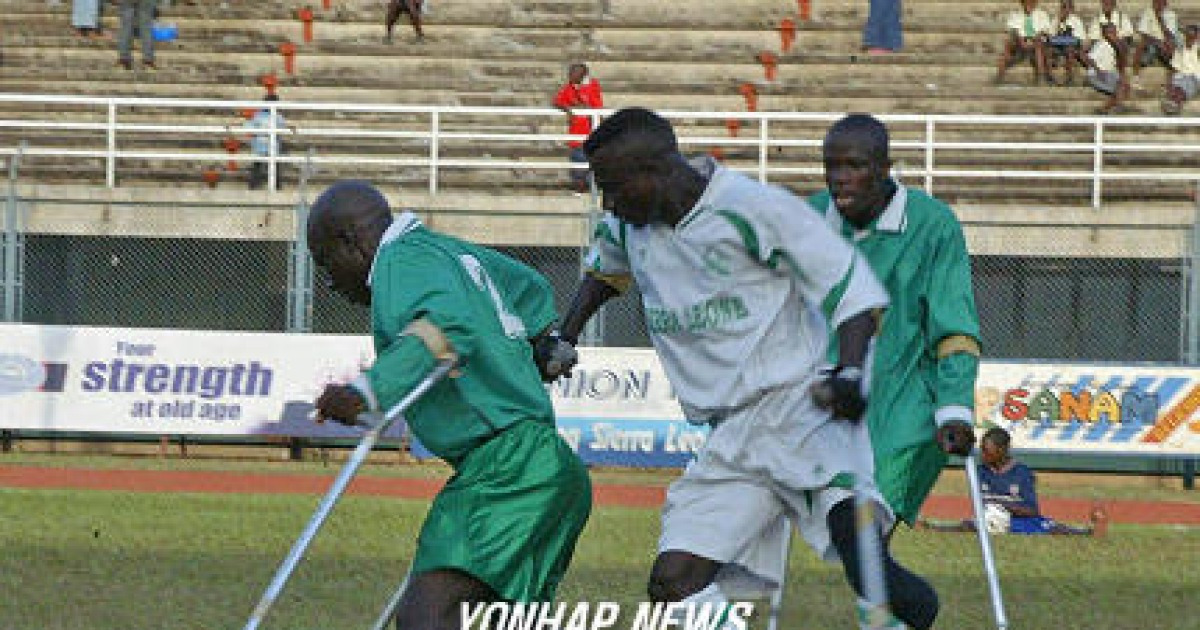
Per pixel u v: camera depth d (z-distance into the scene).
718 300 12.82
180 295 46.31
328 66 59.47
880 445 15.18
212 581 21.02
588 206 46.06
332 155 55.06
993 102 57.00
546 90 58.09
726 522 13.07
